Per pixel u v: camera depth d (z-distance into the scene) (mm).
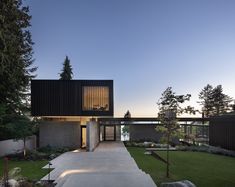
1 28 19812
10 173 12883
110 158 19438
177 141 31641
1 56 19562
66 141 27906
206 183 12211
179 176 13586
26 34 29312
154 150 25234
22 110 26422
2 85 22016
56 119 29719
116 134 36500
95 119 29516
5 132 23047
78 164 16906
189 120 33938
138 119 34469
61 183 11711
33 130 21812
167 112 14930
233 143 23859
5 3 20375
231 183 12234
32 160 19156
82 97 27688
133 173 13422
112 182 11367
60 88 27766
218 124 27516
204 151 24812
